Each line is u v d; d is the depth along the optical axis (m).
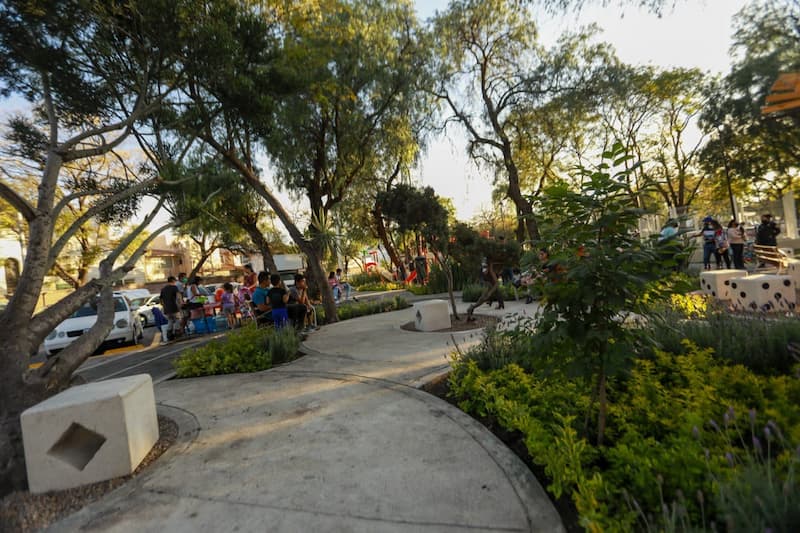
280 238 32.78
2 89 5.45
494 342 5.09
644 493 2.06
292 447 3.46
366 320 11.73
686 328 4.68
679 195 28.69
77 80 5.56
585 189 2.76
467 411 3.97
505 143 21.00
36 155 6.45
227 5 6.11
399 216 9.39
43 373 3.89
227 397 5.06
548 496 2.51
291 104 11.92
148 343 12.34
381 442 3.42
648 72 22.95
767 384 2.84
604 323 2.64
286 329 8.05
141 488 2.94
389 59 14.76
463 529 2.25
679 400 2.82
